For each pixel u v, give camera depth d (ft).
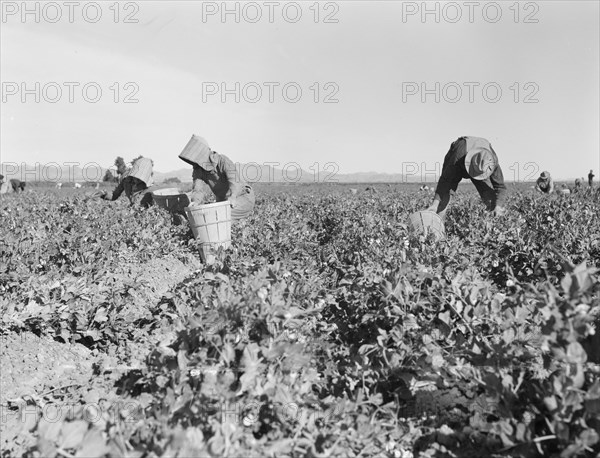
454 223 30.86
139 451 7.11
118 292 17.81
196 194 31.17
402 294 13.10
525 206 43.91
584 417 7.80
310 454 8.30
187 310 13.78
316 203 56.85
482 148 27.96
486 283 13.66
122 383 12.25
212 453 7.15
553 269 17.80
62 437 6.89
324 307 15.47
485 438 9.50
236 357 9.82
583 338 8.80
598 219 28.58
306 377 10.52
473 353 10.53
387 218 34.06
